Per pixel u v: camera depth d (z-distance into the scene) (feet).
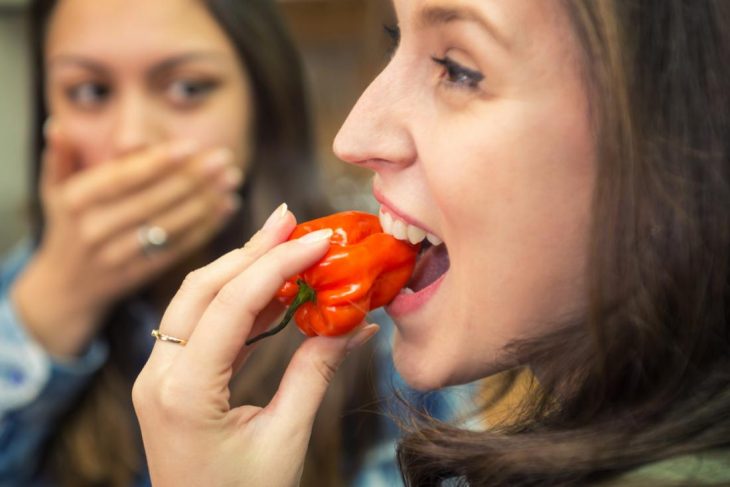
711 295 1.31
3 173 4.13
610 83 1.29
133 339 2.48
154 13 2.32
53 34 2.38
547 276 1.37
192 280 1.48
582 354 1.38
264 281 1.41
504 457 1.30
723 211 1.31
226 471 1.41
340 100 3.89
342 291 1.45
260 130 2.56
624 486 1.22
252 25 2.45
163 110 2.38
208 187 2.35
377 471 2.42
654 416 1.29
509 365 1.44
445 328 1.44
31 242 2.69
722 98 1.30
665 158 1.30
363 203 2.97
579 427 1.33
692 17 1.30
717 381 1.31
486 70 1.34
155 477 1.43
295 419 1.45
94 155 2.39
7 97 4.10
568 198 1.35
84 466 2.41
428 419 1.45
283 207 1.52
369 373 1.97
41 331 2.35
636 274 1.31
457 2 1.33
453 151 1.36
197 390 1.40
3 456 2.39
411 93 1.43
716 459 1.23
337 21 3.76
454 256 1.40
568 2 1.30
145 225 2.32
